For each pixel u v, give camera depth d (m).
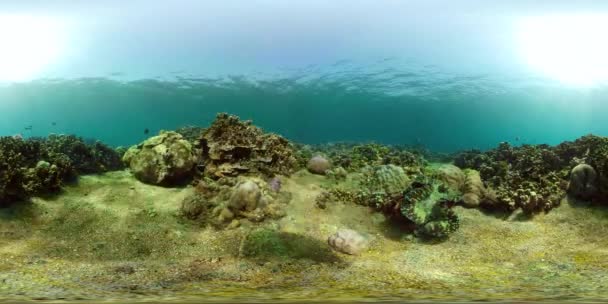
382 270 7.33
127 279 6.57
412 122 64.62
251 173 10.82
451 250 8.33
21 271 6.58
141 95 43.72
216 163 10.95
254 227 8.89
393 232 9.27
